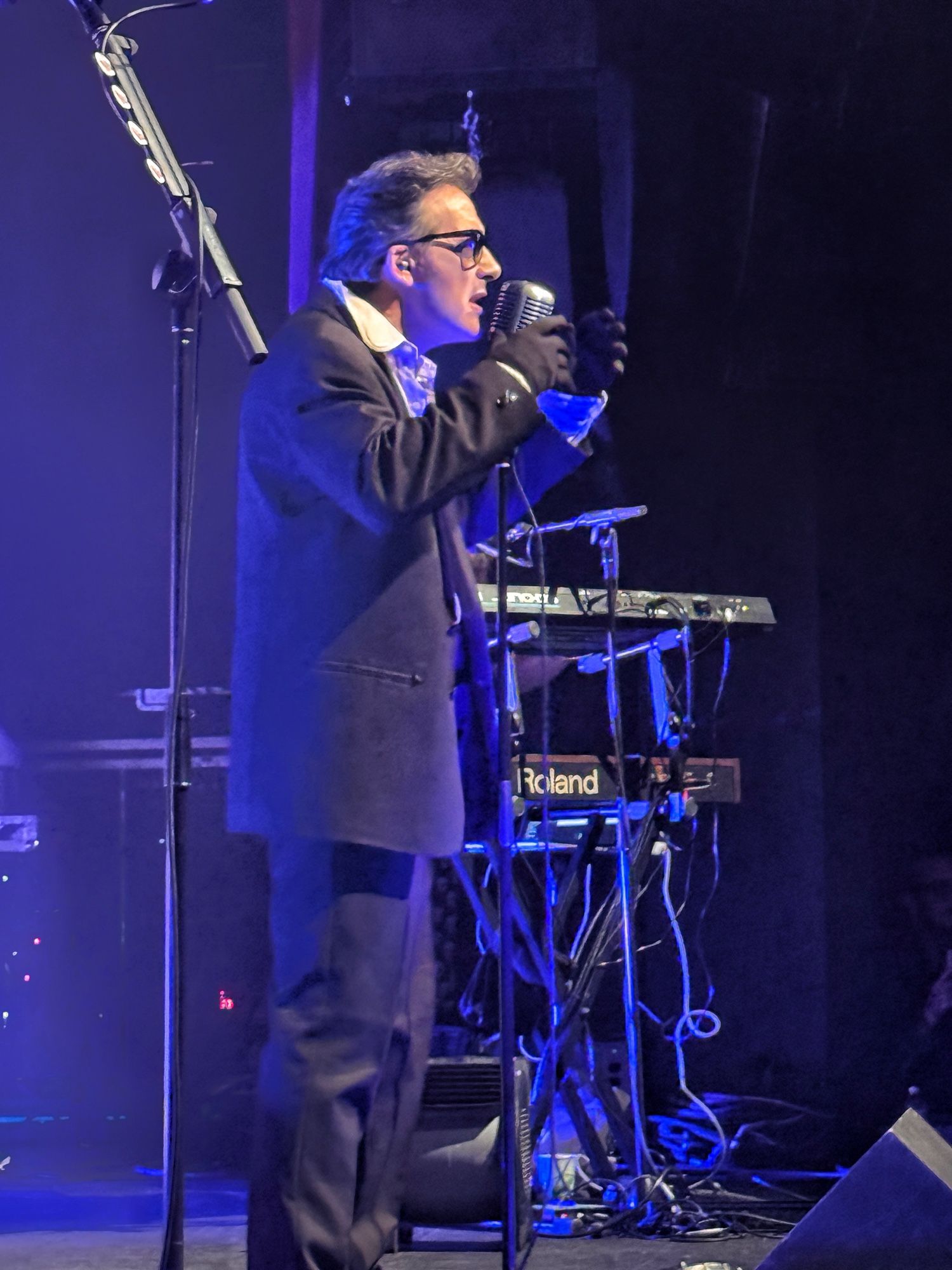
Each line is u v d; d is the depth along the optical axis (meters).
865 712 5.54
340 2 4.98
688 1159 4.49
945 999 5.20
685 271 5.27
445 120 5.14
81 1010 5.00
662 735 3.87
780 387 5.54
